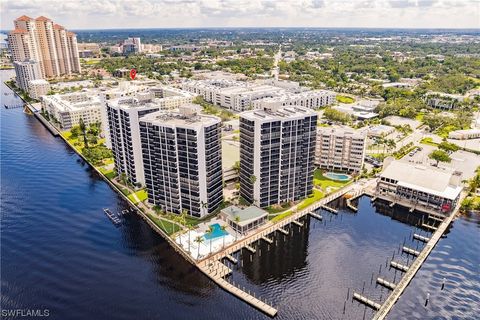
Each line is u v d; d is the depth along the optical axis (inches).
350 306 6136.8
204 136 7849.4
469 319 5964.6
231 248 7529.5
